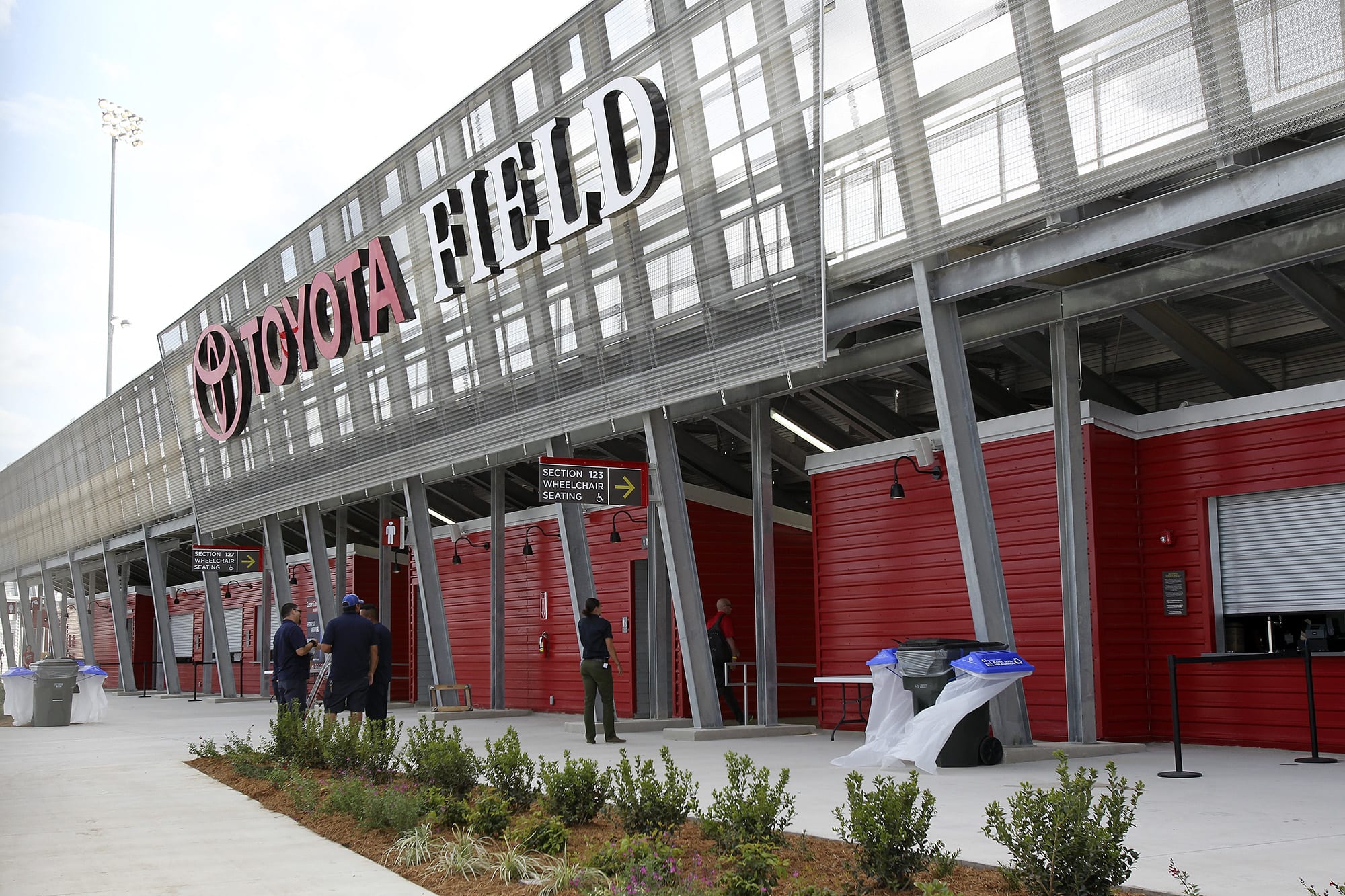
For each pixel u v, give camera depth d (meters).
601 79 16.25
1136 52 10.20
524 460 20.42
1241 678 12.87
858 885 5.67
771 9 13.48
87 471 41.31
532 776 8.82
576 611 19.00
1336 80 8.97
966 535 11.92
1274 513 12.84
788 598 20.42
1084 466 13.66
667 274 15.68
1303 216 11.46
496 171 18.84
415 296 21.91
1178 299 15.13
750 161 14.11
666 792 7.45
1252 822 7.61
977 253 12.17
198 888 6.36
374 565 29.17
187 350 32.09
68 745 16.27
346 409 24.84
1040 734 13.77
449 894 6.16
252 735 17.97
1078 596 12.55
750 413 17.22
